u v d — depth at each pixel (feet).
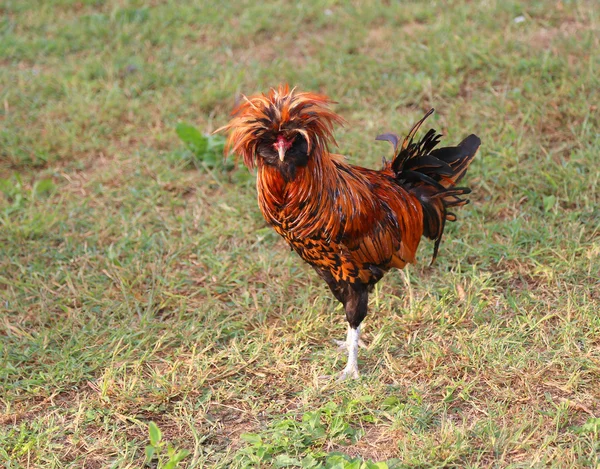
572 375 31.94
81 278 41.45
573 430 29.43
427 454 28.48
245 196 48.11
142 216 47.39
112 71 62.34
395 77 58.90
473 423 30.07
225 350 35.78
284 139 28.22
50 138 54.29
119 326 38.01
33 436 30.68
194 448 29.99
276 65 61.72
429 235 37.14
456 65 57.62
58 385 33.94
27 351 36.01
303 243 32.01
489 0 66.90
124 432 31.07
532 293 38.60
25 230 44.98
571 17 63.62
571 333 34.68
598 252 40.16
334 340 36.91
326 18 68.80
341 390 32.78
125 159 52.90
